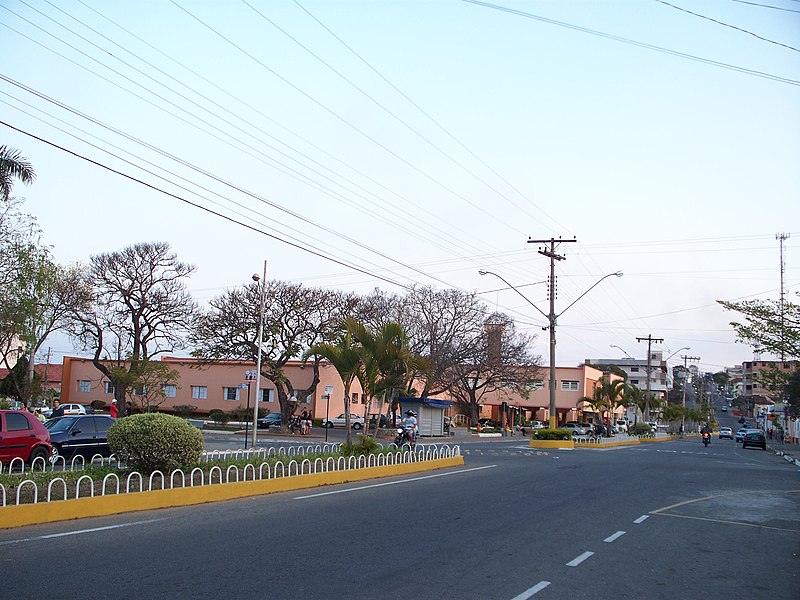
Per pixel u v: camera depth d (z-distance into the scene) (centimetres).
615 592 799
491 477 2034
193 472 1397
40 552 866
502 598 748
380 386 2123
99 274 4419
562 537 1116
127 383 3791
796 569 975
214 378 6028
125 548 904
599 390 6425
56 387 6800
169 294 4553
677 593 812
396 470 2038
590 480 2045
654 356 12712
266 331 4525
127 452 1370
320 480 1689
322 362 5522
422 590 765
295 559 880
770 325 2427
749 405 14338
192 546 930
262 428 5050
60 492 1186
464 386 6097
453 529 1143
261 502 1365
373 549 962
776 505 1661
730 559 1020
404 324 4903
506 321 5588
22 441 1683
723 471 2652
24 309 2669
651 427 7275
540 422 7306
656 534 1191
